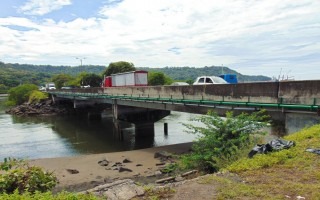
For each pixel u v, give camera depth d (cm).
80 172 1559
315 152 754
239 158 852
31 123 4703
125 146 2775
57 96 6500
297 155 754
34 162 1798
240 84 1581
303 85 1216
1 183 605
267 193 539
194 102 1950
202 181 639
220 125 1067
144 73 4159
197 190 589
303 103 1216
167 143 2805
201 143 1173
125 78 4478
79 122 4809
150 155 1900
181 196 566
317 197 503
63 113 6156
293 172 647
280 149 805
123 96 3033
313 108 1141
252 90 1498
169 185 641
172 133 3294
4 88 13588
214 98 1805
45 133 3619
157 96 2530
